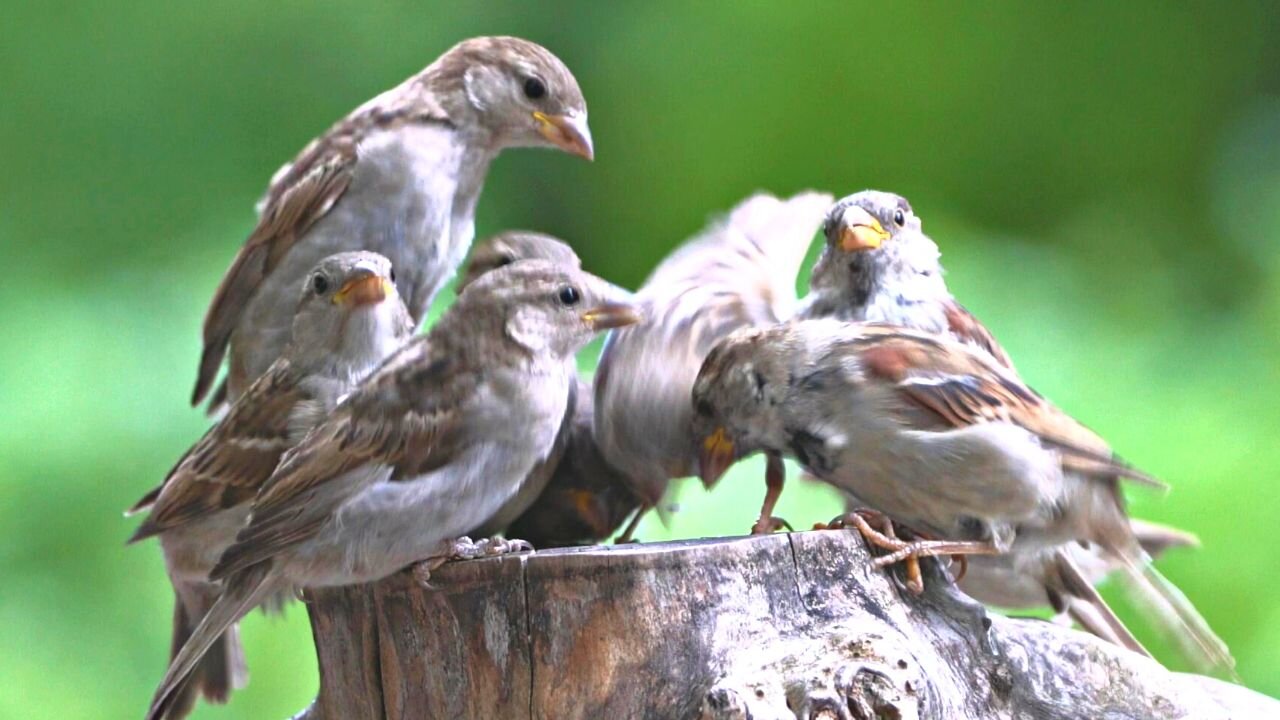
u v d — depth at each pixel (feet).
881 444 27.50
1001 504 27.43
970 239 50.90
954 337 32.63
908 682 24.09
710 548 25.05
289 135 55.42
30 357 45.19
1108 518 28.73
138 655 41.45
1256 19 63.21
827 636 24.62
